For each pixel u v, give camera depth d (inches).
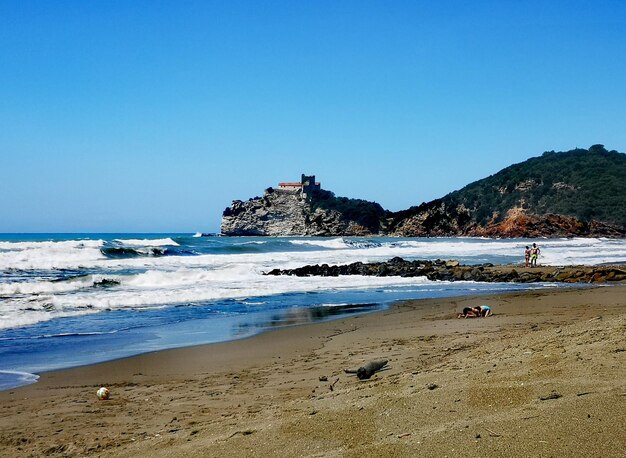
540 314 593.9
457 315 625.9
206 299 820.0
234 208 6402.6
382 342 466.6
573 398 193.6
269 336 524.7
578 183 5329.7
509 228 4630.9
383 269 1295.5
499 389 218.8
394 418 207.0
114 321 619.2
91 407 303.3
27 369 398.0
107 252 1520.7
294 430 210.2
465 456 162.7
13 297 779.4
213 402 303.1
